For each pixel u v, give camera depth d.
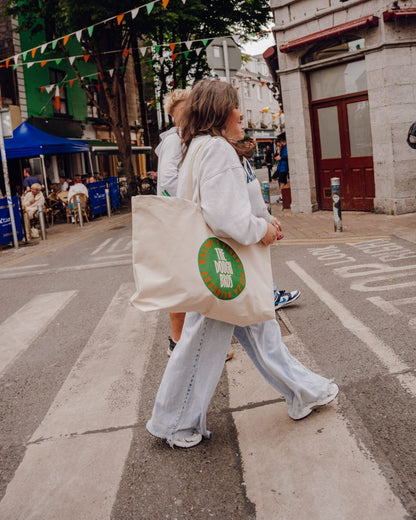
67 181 18.41
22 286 7.15
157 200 2.09
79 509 2.19
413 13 9.38
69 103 22.83
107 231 12.55
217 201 2.09
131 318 5.03
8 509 2.24
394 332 3.85
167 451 2.54
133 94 28.44
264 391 3.09
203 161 2.15
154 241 2.09
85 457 2.59
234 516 2.04
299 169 11.72
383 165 10.09
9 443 2.83
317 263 6.50
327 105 11.20
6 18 19.42
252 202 2.30
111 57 19.61
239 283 2.16
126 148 19.19
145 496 2.23
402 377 3.08
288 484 2.19
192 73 21.80
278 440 2.52
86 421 2.98
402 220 9.21
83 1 15.14
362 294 4.93
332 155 11.37
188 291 2.07
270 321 2.47
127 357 3.98
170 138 3.33
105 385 3.48
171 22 16.70
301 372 2.61
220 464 2.39
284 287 5.52
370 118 10.20
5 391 3.58
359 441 2.43
